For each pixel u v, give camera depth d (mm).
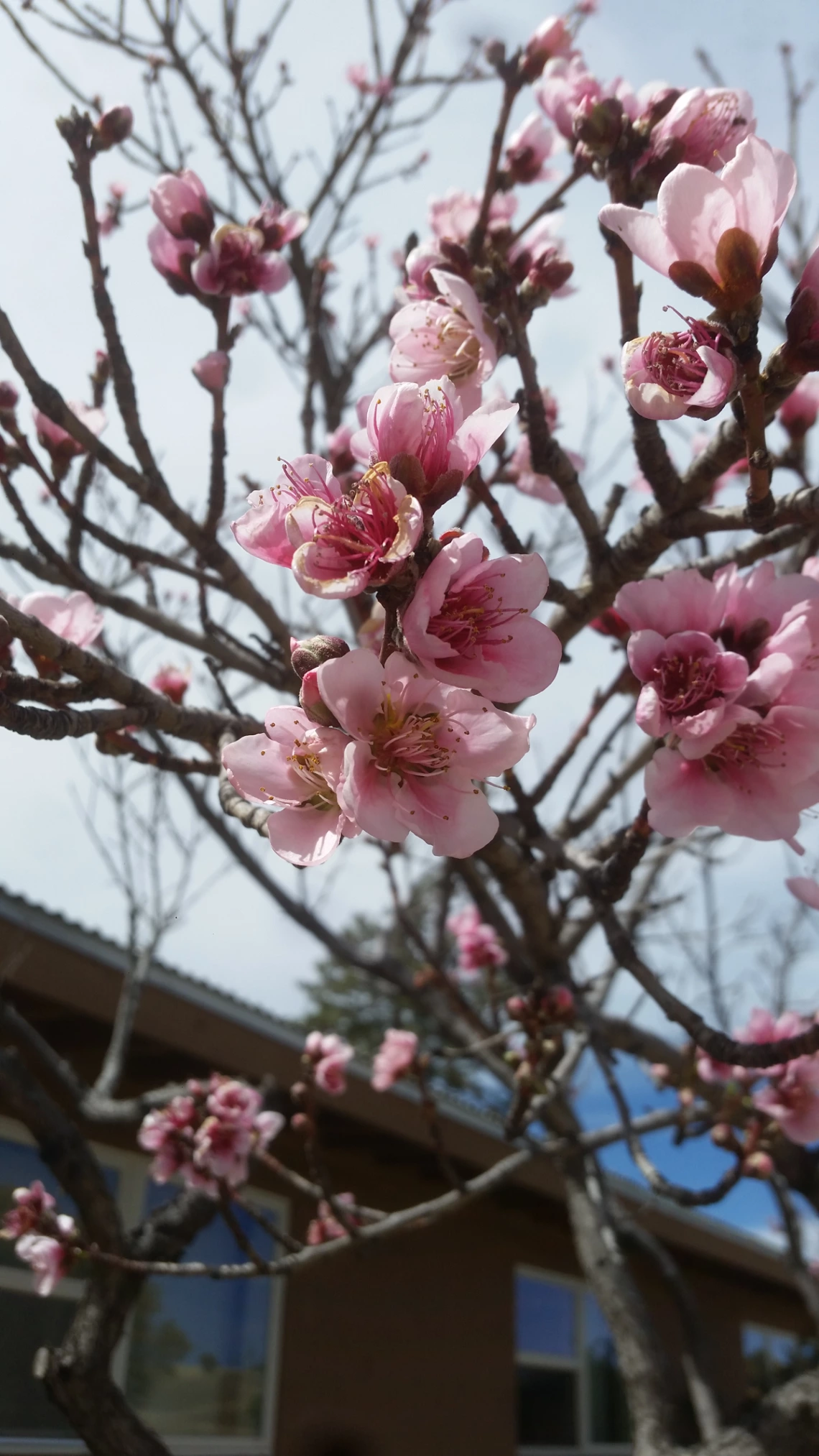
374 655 1262
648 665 1548
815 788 1564
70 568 2613
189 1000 5098
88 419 2676
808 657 1538
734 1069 3428
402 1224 3535
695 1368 4270
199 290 2592
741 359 1427
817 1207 3977
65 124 2283
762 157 1372
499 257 2148
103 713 1967
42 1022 5098
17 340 2262
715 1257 9211
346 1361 6699
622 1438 9422
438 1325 7559
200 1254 6004
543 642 1341
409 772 1322
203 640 2918
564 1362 9055
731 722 1444
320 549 1269
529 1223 8742
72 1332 3295
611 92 2416
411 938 4062
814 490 1646
